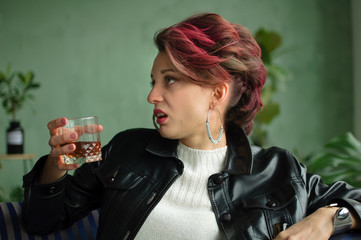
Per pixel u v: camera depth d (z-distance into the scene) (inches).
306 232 40.0
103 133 220.8
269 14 224.1
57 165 38.7
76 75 219.3
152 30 224.2
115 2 222.5
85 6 220.4
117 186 46.2
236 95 46.7
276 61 221.5
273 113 176.6
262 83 48.3
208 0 225.0
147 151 48.1
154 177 46.7
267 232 43.9
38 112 215.6
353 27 220.7
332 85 222.8
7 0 214.5
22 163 212.5
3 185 208.2
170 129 43.6
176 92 42.9
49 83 217.0
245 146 47.8
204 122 44.5
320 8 222.2
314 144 221.9
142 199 45.4
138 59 223.6
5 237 44.1
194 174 46.0
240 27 46.4
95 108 220.4
